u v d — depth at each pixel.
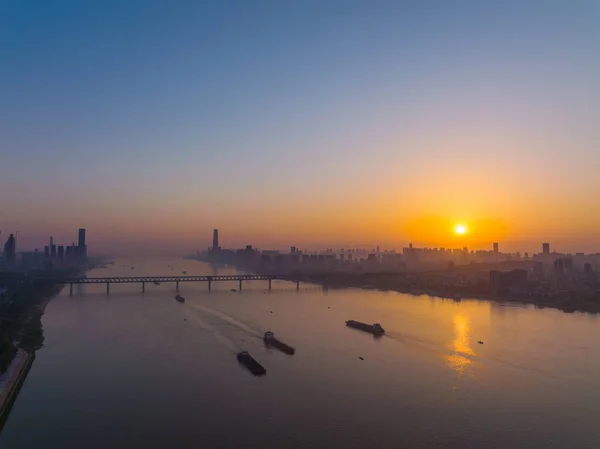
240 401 168.62
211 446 136.75
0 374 191.50
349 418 154.88
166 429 147.25
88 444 138.62
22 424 151.88
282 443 138.25
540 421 153.62
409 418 154.62
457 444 138.50
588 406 165.75
